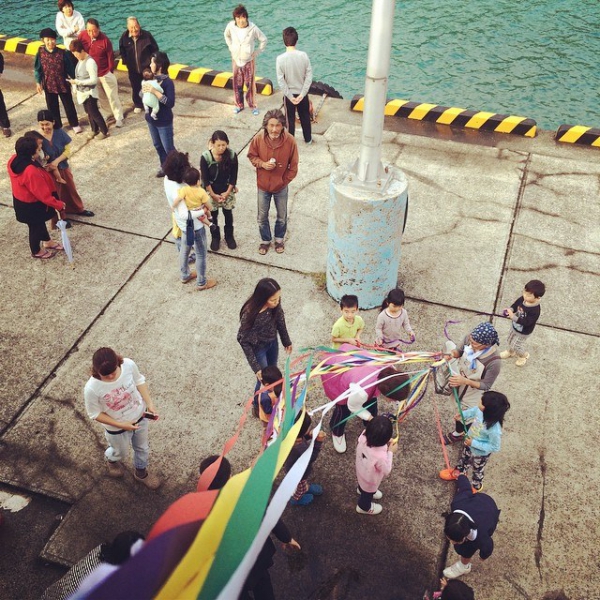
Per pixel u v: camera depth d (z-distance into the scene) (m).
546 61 14.02
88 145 9.21
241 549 2.22
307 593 4.30
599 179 8.41
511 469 5.05
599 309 6.50
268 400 4.81
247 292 6.75
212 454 5.19
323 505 4.82
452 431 5.36
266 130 6.25
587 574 4.40
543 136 9.38
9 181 8.43
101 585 1.98
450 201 8.00
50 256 7.17
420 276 6.90
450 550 4.56
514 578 4.38
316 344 6.14
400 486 4.96
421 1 16.94
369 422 4.61
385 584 4.36
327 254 6.75
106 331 6.30
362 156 5.67
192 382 5.79
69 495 4.90
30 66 11.46
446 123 9.70
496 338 4.59
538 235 7.46
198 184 6.18
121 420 4.35
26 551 4.56
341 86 12.93
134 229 7.62
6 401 5.61
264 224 7.02
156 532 2.34
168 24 15.60
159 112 7.84
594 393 5.66
